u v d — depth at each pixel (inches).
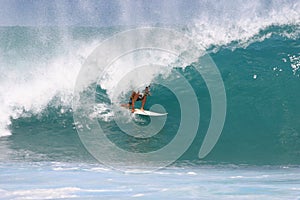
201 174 1503.4
